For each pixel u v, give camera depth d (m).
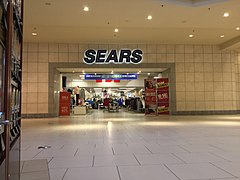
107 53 14.32
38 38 13.08
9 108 1.58
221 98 14.89
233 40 13.72
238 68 16.03
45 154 4.02
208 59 15.00
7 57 1.57
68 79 22.14
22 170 3.08
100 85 22.56
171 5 8.54
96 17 9.73
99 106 31.97
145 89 15.25
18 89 2.33
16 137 2.08
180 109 14.60
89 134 6.43
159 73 16.88
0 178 1.35
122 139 5.53
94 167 3.19
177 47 14.84
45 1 8.08
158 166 3.19
